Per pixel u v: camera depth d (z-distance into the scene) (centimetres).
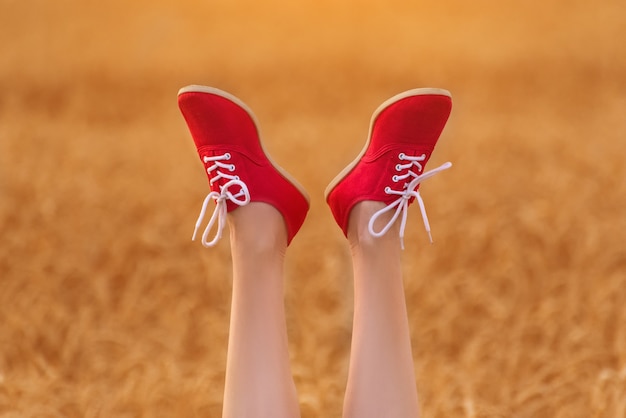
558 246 559
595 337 402
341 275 518
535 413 342
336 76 1512
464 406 324
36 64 1677
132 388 350
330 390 365
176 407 338
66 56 1767
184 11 2194
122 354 422
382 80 1472
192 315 478
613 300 448
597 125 1002
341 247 575
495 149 874
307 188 751
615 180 695
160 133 1119
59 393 362
